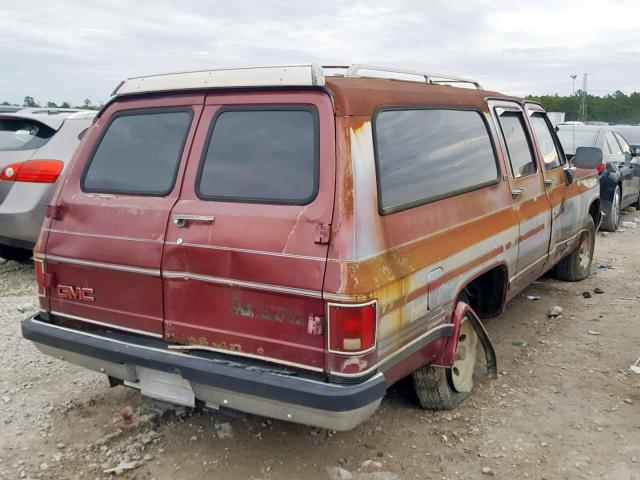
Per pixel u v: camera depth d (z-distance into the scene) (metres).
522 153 4.89
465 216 3.76
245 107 3.12
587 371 4.62
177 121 3.34
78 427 3.87
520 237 4.51
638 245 9.02
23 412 4.04
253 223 2.92
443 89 3.96
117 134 3.54
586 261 6.99
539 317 5.81
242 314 2.97
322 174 2.83
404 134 3.31
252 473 3.38
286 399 2.78
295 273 2.79
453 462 3.47
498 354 4.95
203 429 3.81
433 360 3.61
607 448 3.60
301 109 2.97
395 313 2.97
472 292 4.45
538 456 3.52
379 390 2.81
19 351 5.01
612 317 5.80
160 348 3.19
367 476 3.34
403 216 3.13
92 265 3.41
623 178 10.45
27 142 6.74
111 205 3.38
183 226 3.11
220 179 3.11
